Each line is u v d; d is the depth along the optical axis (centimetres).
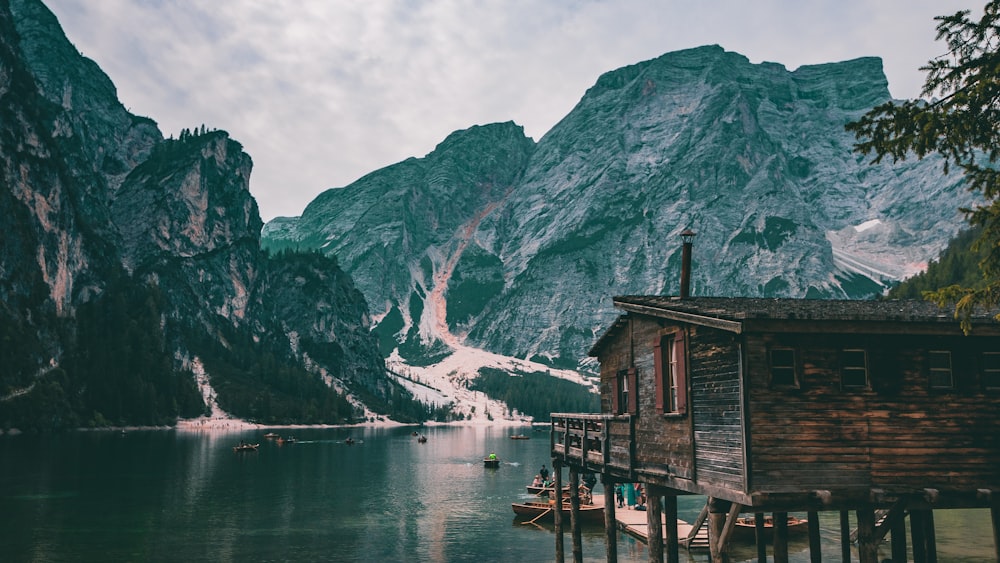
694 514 6303
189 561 4600
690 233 3077
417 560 4644
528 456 15100
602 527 5522
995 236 1941
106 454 13212
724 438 2322
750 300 2875
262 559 4678
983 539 4681
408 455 14962
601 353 3569
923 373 2344
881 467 2256
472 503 7338
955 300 1997
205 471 10356
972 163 1986
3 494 7494
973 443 2320
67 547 4953
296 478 9662
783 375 2278
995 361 2391
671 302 2772
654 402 2833
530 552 4838
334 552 4891
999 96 1836
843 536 3569
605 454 3158
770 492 2169
